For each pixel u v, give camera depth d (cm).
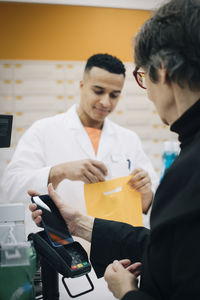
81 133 192
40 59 310
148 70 74
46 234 89
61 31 313
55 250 85
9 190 175
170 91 72
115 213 129
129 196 134
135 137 210
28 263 74
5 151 102
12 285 75
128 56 327
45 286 91
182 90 69
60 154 188
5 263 74
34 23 308
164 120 80
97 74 170
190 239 60
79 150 189
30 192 104
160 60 69
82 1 315
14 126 304
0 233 89
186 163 65
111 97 179
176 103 72
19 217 95
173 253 63
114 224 106
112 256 102
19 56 306
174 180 65
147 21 74
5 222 94
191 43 65
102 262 103
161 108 76
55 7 311
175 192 65
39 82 308
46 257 86
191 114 68
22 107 305
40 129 192
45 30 310
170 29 67
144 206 164
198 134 68
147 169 205
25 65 306
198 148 65
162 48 69
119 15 324
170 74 68
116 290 81
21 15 306
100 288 107
